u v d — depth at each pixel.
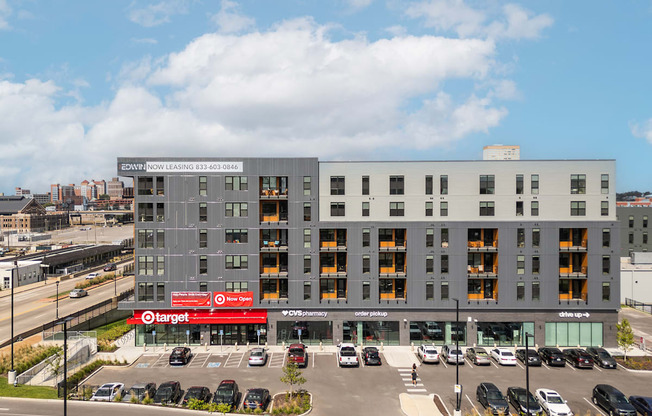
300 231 57.53
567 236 58.34
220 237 57.41
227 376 46.62
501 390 42.78
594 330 57.25
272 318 57.66
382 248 57.59
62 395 39.31
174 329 58.03
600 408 38.78
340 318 57.62
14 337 57.47
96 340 55.53
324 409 38.47
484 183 58.16
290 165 57.69
